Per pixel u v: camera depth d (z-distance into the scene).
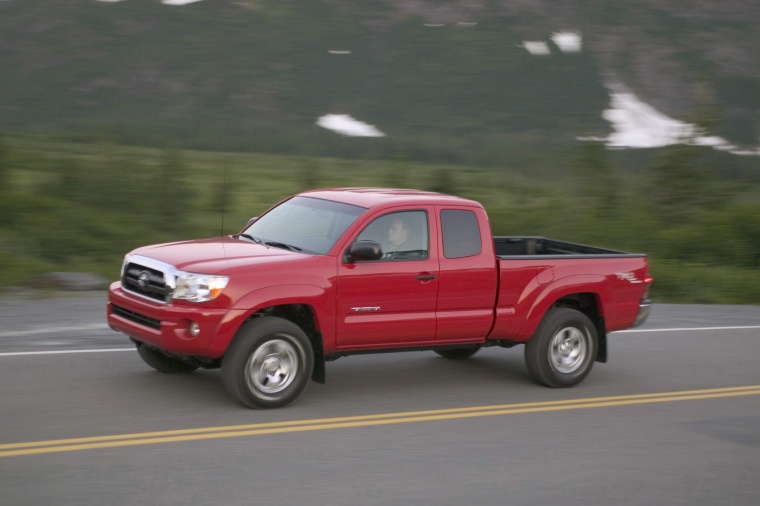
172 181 28.50
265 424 7.03
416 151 154.25
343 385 8.52
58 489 5.37
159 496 5.36
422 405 7.98
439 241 8.19
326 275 7.55
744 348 11.70
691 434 7.50
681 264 23.55
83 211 24.59
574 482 6.11
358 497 5.57
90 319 11.31
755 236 25.94
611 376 9.68
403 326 7.96
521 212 27.92
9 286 14.55
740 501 5.91
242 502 5.36
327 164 85.81
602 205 28.55
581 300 9.22
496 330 8.53
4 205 23.12
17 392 7.53
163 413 7.15
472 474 6.16
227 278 7.14
